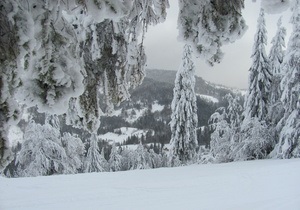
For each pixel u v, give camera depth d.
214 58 2.20
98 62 2.38
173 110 24.94
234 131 22.08
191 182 9.70
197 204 7.51
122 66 2.47
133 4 2.44
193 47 2.21
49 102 1.68
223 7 2.11
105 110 2.47
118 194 8.14
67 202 7.30
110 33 2.41
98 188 8.62
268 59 21.14
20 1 1.61
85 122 2.34
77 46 1.91
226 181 9.86
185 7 2.20
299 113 17.83
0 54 1.41
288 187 8.97
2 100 1.40
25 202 7.16
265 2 2.14
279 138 19.11
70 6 1.83
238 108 24.17
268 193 8.41
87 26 2.37
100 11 1.82
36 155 18.39
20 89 1.64
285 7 2.12
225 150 21.58
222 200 7.82
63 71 1.73
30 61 1.63
